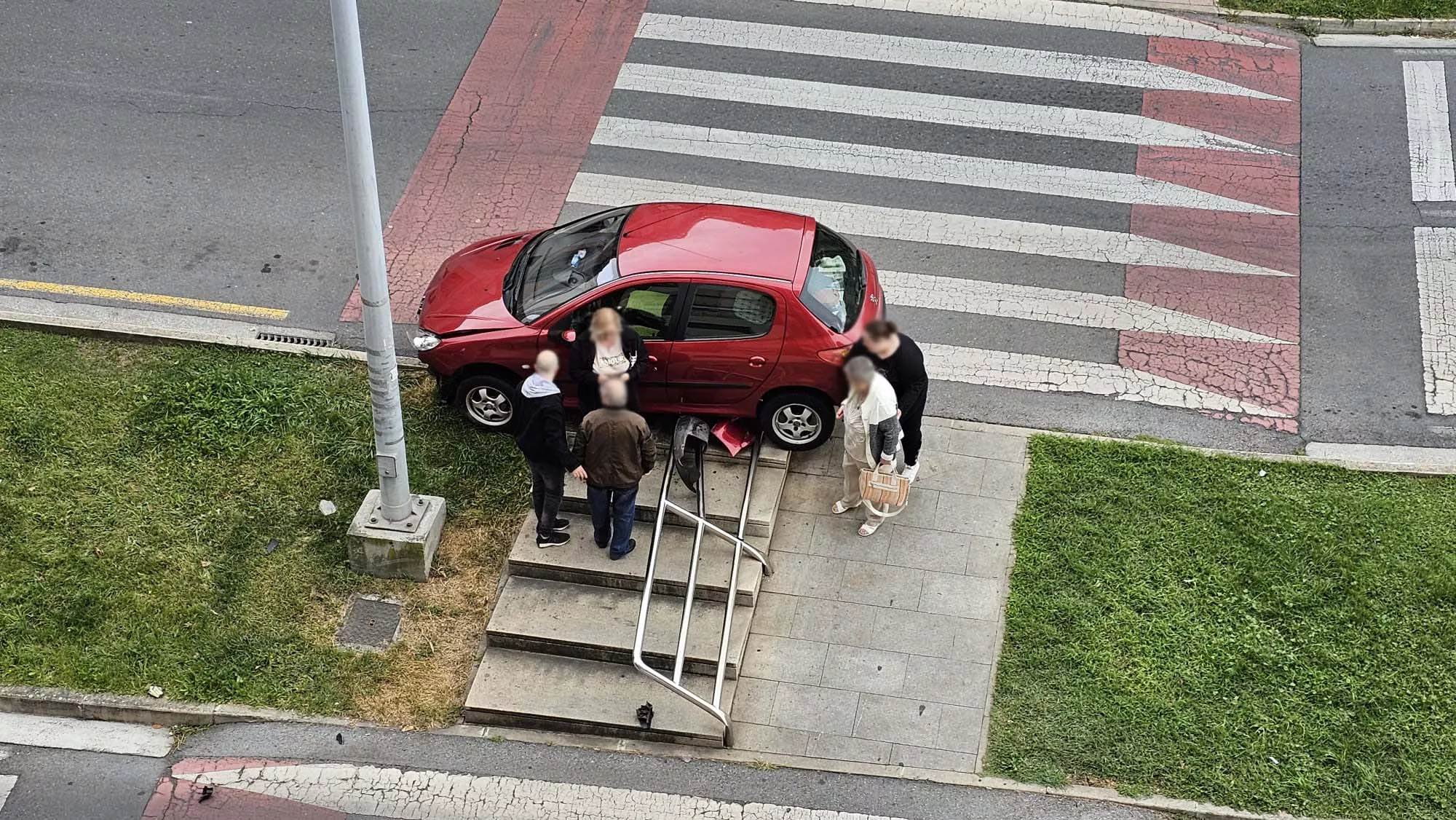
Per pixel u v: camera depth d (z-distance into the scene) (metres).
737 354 9.79
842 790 8.54
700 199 13.27
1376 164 13.93
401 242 12.66
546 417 8.73
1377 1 16.16
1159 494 10.31
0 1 15.32
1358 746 8.68
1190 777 8.54
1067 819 8.37
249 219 12.84
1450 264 12.76
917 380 9.46
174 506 10.00
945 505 10.31
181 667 9.09
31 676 8.96
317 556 9.80
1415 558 9.85
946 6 16.16
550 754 8.79
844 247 10.58
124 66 14.55
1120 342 11.93
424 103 14.34
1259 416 11.26
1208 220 13.25
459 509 10.12
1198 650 9.20
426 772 8.64
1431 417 11.29
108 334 11.36
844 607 9.58
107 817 8.34
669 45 15.36
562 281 10.16
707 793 8.53
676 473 10.12
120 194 12.97
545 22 15.61
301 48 14.99
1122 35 15.75
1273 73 15.20
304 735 8.83
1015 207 13.35
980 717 8.91
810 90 14.79
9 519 9.78
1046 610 9.46
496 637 9.23
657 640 9.19
